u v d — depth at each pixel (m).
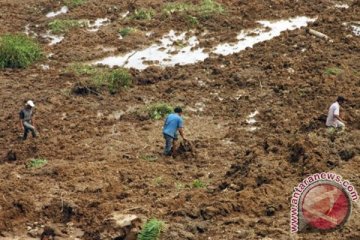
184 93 62.44
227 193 40.62
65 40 76.31
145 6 86.19
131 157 50.69
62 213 40.94
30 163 49.62
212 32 78.56
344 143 44.44
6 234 39.16
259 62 67.94
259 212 37.75
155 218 37.22
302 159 43.06
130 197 43.16
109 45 74.94
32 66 69.94
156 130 55.69
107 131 55.66
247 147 51.56
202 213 37.94
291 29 78.75
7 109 60.16
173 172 47.91
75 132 55.66
